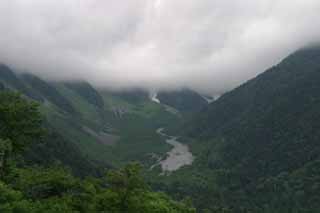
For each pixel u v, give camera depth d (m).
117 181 44.97
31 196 49.47
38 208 44.53
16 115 56.16
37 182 51.25
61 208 45.00
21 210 42.69
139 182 45.56
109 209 44.22
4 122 55.69
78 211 46.06
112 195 44.12
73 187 51.06
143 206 45.88
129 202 44.38
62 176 51.59
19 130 56.81
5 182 51.38
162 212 52.41
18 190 48.78
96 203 45.41
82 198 48.28
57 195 49.97
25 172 55.84
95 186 51.16
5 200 43.19
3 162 54.12
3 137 55.28
